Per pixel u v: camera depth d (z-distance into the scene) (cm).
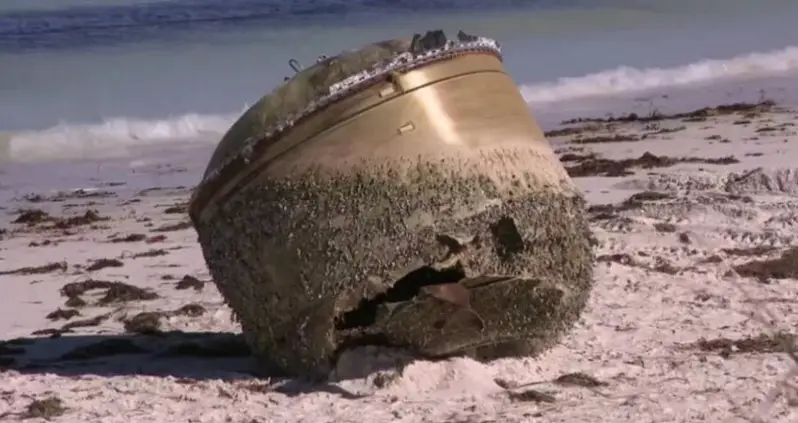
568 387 913
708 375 931
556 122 2802
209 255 974
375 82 909
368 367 934
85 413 898
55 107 3111
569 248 947
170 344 1129
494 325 943
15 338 1210
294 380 960
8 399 941
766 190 1738
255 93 3309
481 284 916
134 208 2109
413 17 4441
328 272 900
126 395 945
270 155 920
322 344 927
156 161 2636
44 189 2353
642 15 4462
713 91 3228
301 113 910
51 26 4181
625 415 838
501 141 926
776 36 4053
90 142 2820
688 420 821
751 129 2430
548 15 4450
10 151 2725
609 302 1173
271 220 917
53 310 1365
